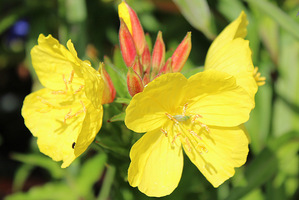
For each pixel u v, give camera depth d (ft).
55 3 1.52
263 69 1.40
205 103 1.02
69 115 1.06
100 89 1.01
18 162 1.63
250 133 1.34
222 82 0.99
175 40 1.47
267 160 1.22
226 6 1.43
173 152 1.02
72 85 1.08
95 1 1.51
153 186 1.01
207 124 1.02
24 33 1.58
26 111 1.08
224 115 1.02
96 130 1.01
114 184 1.15
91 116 1.00
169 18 1.51
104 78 1.02
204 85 1.00
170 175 1.02
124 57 1.08
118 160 1.10
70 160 1.02
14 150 1.67
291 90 1.38
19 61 1.63
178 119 1.01
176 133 1.03
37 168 1.60
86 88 0.98
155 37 1.48
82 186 1.30
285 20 1.24
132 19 1.08
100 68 1.02
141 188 1.00
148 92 0.98
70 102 1.08
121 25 1.06
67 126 1.07
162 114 1.02
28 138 1.68
